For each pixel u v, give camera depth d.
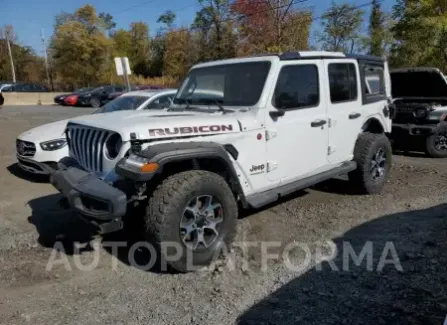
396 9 19.73
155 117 4.22
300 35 22.55
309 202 5.82
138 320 3.11
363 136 6.02
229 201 3.97
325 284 3.55
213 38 33.50
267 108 4.48
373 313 3.10
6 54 57.06
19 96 34.19
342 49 34.16
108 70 46.56
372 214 5.31
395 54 20.55
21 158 7.28
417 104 9.30
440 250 4.12
